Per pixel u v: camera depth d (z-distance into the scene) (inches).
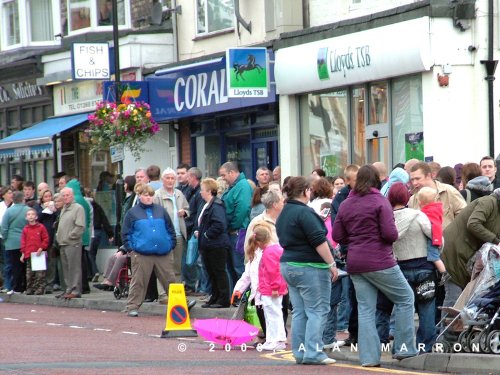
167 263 1948.8
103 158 3009.4
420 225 1272.1
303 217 1268.5
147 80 2684.5
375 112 2175.2
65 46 3085.6
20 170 3415.4
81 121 2923.2
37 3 3353.8
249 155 2596.0
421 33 1968.5
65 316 1979.6
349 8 2260.1
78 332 1673.2
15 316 2003.0
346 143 2266.2
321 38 2239.2
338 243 1323.8
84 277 2345.0
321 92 2325.3
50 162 3260.3
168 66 2694.4
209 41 2696.9
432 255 1277.1
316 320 1274.6
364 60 2113.7
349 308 1438.2
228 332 1433.3
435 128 1990.7
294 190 1285.7
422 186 1395.2
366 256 1242.6
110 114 2429.9
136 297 1948.8
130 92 2650.1
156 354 1381.6
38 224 2365.9
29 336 1609.3
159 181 2198.6
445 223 1413.6
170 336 1581.0
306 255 1274.6
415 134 2057.1
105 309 2112.5
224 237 1854.1
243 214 1887.3
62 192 2255.2
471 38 1984.5
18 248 2432.3
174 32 2815.0
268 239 1443.2
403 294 1256.8
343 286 1476.4
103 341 1536.7
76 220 2235.5
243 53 2314.2
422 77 2014.0
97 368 1219.2
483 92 1983.3
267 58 2343.8
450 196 1414.9
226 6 2628.0
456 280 1327.5
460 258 1317.7
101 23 3073.3
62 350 1418.6
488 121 1984.5
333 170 2309.3
